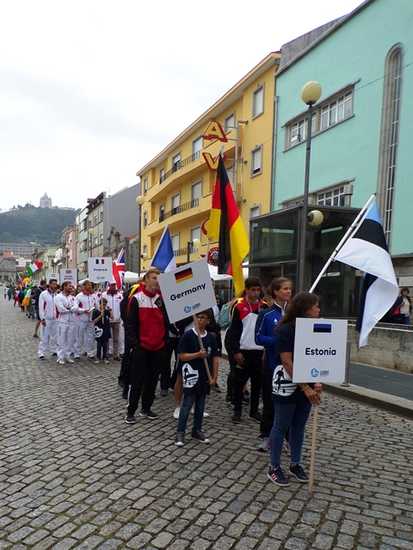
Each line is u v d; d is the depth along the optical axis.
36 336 15.79
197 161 28.69
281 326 4.11
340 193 17.03
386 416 6.48
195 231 32.19
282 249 12.16
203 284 5.21
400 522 3.55
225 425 5.90
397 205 14.43
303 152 18.95
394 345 9.22
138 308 5.93
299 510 3.69
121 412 6.44
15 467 4.48
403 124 14.27
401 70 14.38
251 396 6.15
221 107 26.19
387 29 14.77
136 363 5.86
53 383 8.33
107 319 10.52
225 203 7.18
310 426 5.93
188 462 4.63
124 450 4.95
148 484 4.12
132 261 46.56
